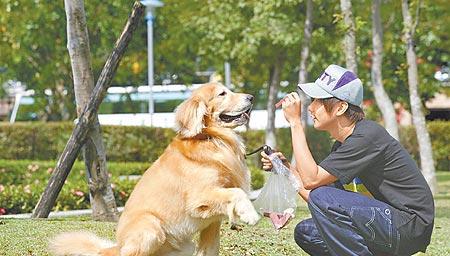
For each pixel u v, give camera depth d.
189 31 22.73
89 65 9.88
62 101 25.80
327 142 19.94
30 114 30.33
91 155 9.96
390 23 21.06
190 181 6.27
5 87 30.30
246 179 6.65
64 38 22.41
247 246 8.05
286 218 6.21
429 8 20.41
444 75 28.09
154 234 6.13
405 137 25.62
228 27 20.17
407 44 17.00
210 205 6.21
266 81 25.78
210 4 20.52
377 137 5.68
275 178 6.24
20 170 16.66
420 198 5.69
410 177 5.70
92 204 10.02
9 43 23.28
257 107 29.27
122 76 25.61
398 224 5.63
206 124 6.60
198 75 28.78
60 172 9.95
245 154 6.75
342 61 20.98
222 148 6.45
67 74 24.02
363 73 21.92
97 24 20.22
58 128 21.80
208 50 22.38
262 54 21.33
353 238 5.66
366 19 20.66
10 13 21.73
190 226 6.34
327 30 19.98
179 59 25.25
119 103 27.97
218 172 6.32
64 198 12.74
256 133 25.17
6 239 7.95
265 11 19.12
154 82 28.19
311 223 6.18
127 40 9.78
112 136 21.44
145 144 21.80
